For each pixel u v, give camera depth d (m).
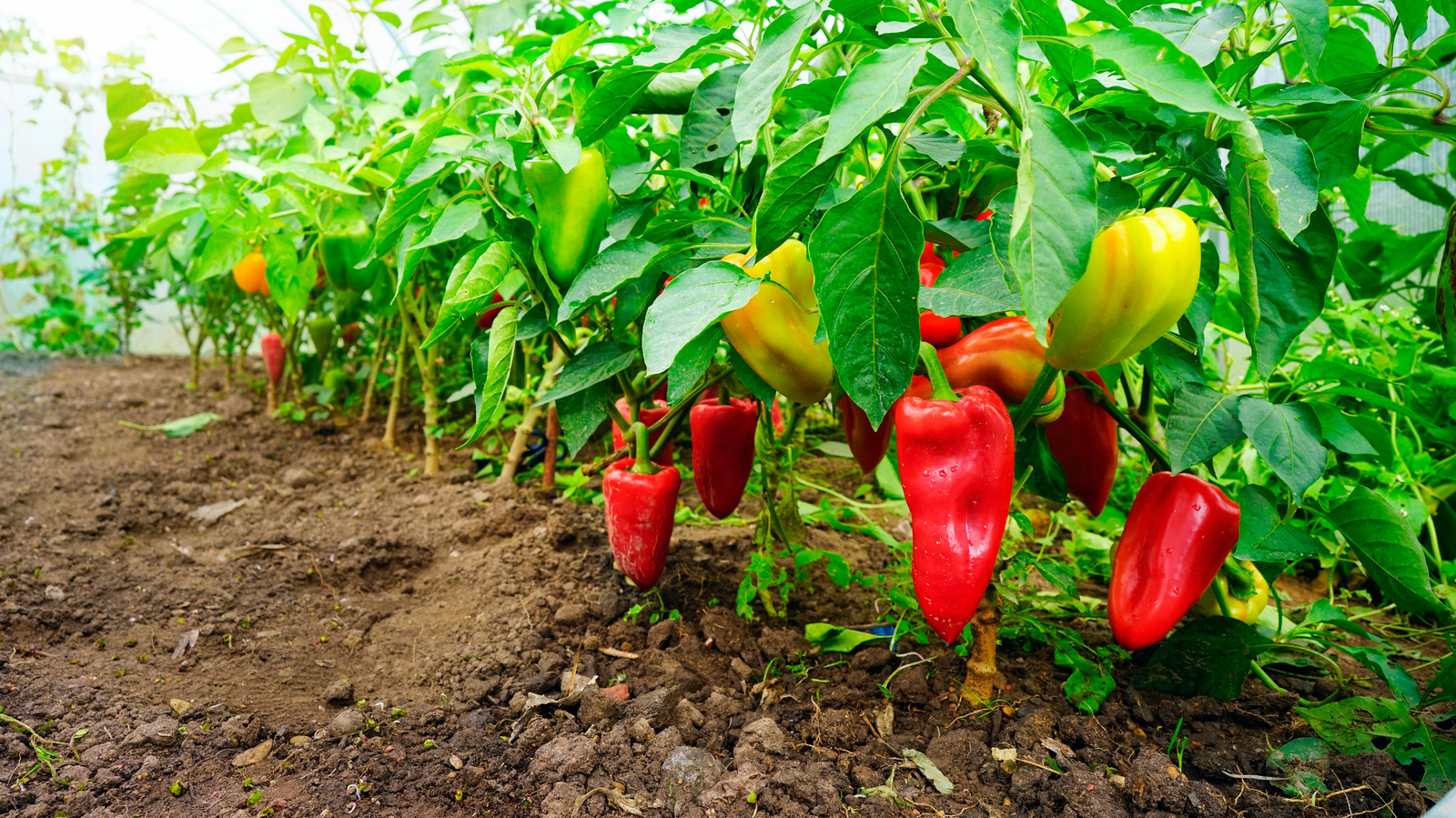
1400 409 1.78
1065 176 0.93
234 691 1.91
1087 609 2.06
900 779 1.53
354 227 2.63
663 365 1.09
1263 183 1.08
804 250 1.37
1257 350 1.31
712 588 2.29
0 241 6.86
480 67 1.82
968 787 1.51
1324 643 1.96
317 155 2.65
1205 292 1.52
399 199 1.73
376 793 1.55
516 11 2.52
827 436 2.69
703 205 2.09
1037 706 1.72
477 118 2.12
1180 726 1.66
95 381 5.24
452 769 1.61
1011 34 0.95
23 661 1.99
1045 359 1.27
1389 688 1.88
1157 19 1.30
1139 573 1.54
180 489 3.30
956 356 1.40
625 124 2.05
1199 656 1.69
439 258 3.25
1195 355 1.55
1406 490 2.35
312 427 4.23
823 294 1.09
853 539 2.72
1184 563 1.50
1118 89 1.24
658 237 1.54
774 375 1.43
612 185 1.70
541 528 2.78
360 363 4.86
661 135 2.29
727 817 1.43
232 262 2.57
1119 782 1.47
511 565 2.51
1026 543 2.65
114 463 3.59
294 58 2.74
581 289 1.44
